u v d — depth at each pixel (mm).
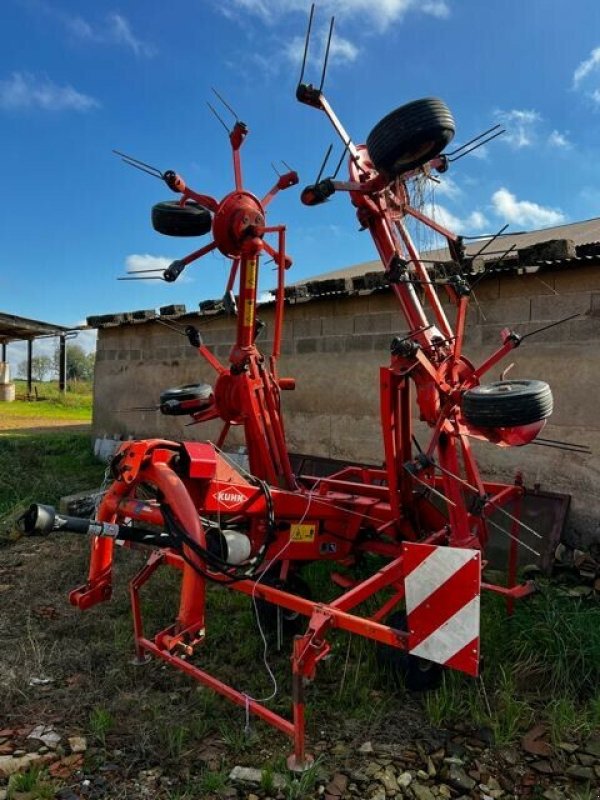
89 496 7418
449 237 4473
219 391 4461
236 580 3498
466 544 3791
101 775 2990
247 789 2902
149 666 3994
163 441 3680
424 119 3539
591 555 5340
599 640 3822
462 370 4133
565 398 5555
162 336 10062
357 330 7184
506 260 5445
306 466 7438
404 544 3225
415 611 3176
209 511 3658
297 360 7773
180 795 2859
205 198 4043
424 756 3133
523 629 4059
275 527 4070
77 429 15172
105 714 3369
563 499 5430
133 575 5562
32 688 3732
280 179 4324
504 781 2975
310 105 4176
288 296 7219
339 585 4566
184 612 3369
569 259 5195
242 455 8609
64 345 24531
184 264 4098
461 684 3729
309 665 3012
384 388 3990
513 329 5871
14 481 8703
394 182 4289
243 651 4148
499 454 5965
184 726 3340
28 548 6430
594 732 3291
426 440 6461
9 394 24609
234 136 4031
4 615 4773
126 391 10695
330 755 3152
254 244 3990
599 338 5371
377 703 3594
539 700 3602
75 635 4418
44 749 3164
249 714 3430
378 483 5105
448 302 6301
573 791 2898
